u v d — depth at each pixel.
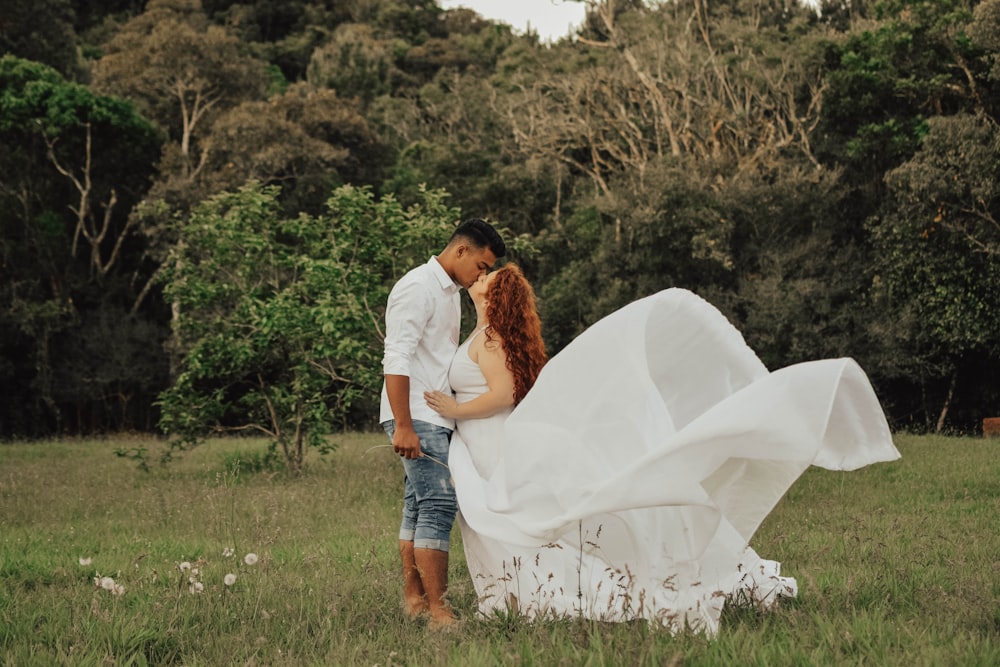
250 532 8.02
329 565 6.09
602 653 3.44
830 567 5.57
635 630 3.82
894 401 28.83
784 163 29.89
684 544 4.16
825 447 3.96
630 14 40.88
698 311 4.56
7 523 9.07
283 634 4.21
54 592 5.39
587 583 4.37
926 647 3.56
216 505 9.47
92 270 35.72
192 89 37.47
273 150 33.19
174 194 32.59
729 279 28.58
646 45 35.41
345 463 14.11
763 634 3.84
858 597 4.63
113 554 7.15
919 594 4.65
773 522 7.84
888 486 10.43
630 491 3.84
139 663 3.80
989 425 21.70
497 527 4.30
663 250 28.72
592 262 30.50
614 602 4.24
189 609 4.57
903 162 25.66
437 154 36.12
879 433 3.90
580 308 29.94
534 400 4.31
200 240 14.01
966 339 24.70
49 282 35.28
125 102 35.75
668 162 30.56
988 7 24.61
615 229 30.48
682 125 33.84
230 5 66.81
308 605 4.64
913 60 27.89
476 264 4.66
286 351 13.53
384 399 4.68
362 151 37.12
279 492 10.60
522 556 4.41
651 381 4.33
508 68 45.75
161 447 17.44
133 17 57.84
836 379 3.72
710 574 4.23
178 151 35.28
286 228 14.18
